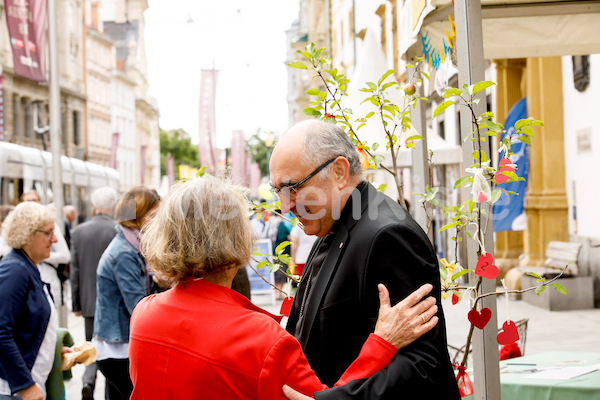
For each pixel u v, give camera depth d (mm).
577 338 7215
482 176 2168
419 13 3082
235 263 1897
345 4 27219
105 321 4156
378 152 6387
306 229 2150
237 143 29078
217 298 1852
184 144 92500
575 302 9305
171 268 1857
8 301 3414
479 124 2305
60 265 7012
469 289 2467
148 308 1943
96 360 4191
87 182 20297
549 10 3822
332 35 31641
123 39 72750
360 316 1948
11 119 35250
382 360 1775
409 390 1754
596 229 9391
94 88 56562
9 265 3488
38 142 38156
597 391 2826
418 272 1872
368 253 1907
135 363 1881
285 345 1748
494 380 2453
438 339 1862
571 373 3141
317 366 2006
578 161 9977
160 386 1801
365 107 4727
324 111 2650
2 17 34562
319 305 2010
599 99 9125
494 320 2465
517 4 3814
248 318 1797
